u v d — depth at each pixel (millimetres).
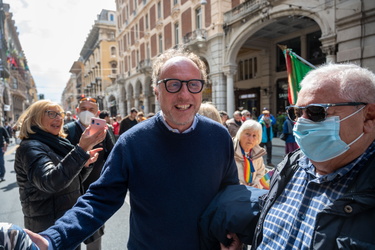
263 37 16266
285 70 15781
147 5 24188
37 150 1683
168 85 1238
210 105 2529
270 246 1036
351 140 938
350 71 956
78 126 2650
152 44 23656
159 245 1270
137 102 28094
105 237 3123
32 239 896
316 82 998
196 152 1324
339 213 830
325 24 8891
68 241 1014
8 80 38188
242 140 2445
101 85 41938
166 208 1263
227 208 1241
